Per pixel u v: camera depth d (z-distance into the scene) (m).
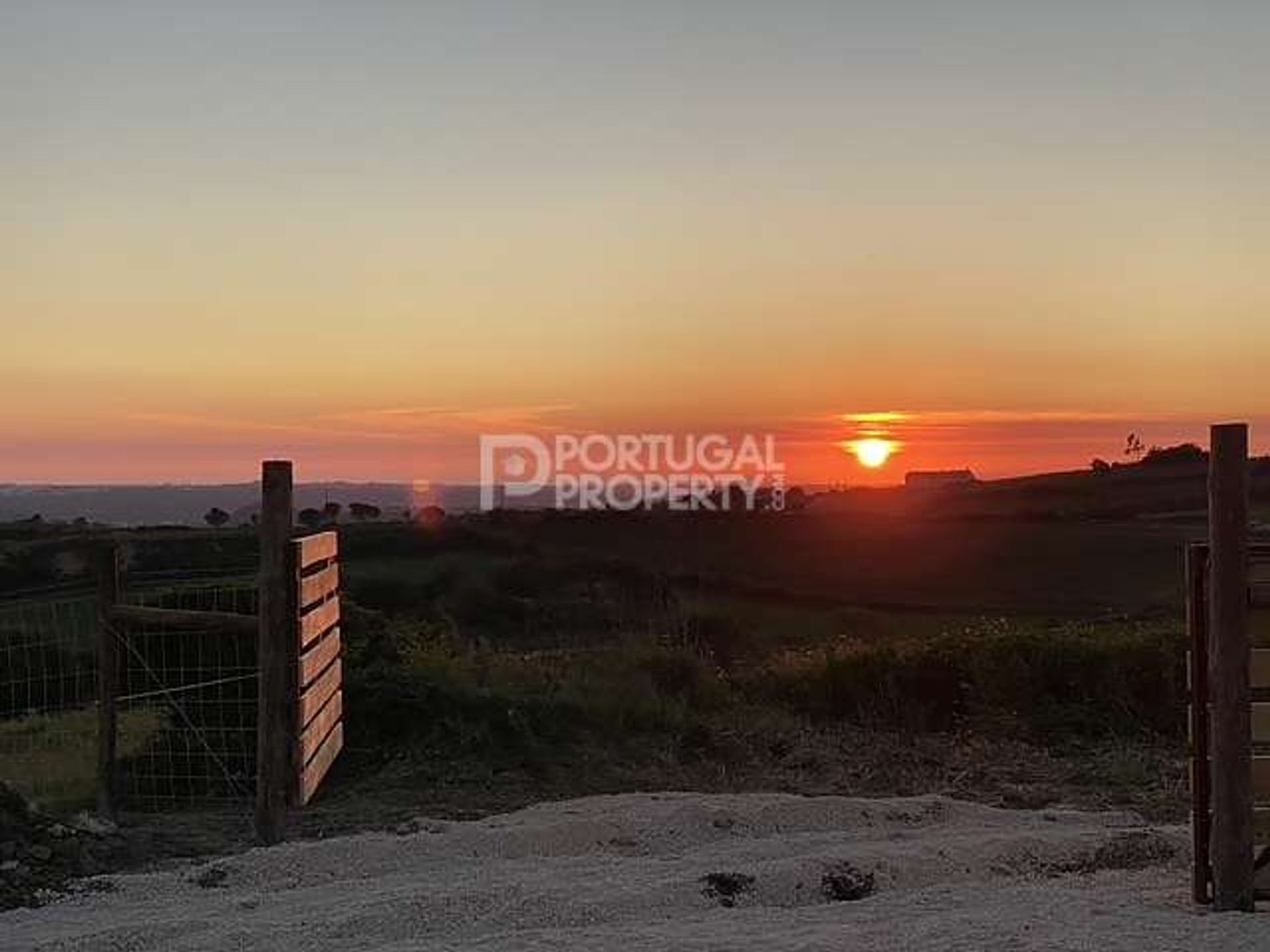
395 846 8.02
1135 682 12.80
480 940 6.10
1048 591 25.67
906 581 27.09
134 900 7.21
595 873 7.36
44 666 11.23
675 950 5.70
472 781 10.39
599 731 11.80
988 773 11.02
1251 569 6.47
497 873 7.35
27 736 10.88
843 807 9.05
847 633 20.08
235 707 10.73
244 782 10.33
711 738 11.88
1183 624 14.64
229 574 11.56
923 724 12.96
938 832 8.55
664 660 13.95
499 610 21.88
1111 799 10.07
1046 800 10.05
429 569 24.62
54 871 7.73
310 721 9.44
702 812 8.81
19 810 8.27
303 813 9.27
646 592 24.14
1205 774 6.59
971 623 18.78
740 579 25.98
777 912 6.65
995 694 12.91
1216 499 6.47
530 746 11.19
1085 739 12.35
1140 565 28.91
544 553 26.47
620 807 9.43
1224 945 5.67
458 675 12.46
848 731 12.86
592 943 5.91
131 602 11.22
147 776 10.38
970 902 6.71
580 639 17.89
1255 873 6.49
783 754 11.75
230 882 7.53
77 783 10.30
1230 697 6.42
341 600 12.91
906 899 6.84
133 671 11.20
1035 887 7.14
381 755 11.05
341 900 6.97
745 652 18.02
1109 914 6.32
